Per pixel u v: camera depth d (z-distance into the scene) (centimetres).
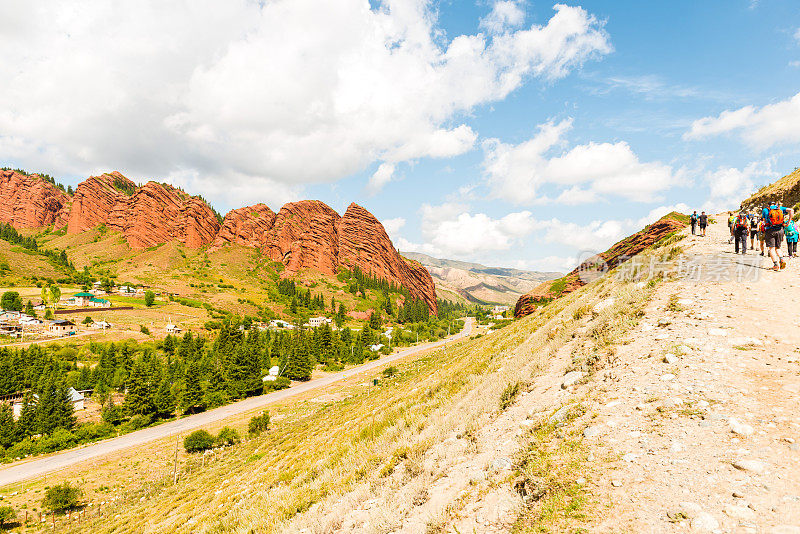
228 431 5759
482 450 753
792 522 363
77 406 8125
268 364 11844
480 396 1116
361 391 8500
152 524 1906
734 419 546
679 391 664
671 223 5003
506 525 495
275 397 9400
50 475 4981
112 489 4350
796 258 1423
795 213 2300
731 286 1149
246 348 10200
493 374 1344
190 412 8394
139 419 7425
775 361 691
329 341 14725
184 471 4231
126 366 9750
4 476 5144
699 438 534
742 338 801
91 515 3491
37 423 6725
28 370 8931
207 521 1377
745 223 1656
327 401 7956
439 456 824
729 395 616
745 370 682
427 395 1661
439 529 551
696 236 2406
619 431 607
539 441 659
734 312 944
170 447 5881
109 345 11894
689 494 438
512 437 739
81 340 13012
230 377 9662
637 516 427
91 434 6756
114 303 18662
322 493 1039
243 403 9044
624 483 488
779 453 465
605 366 876
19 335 13000
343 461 1231
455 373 1867
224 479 2458
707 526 387
